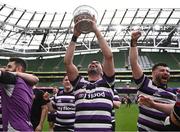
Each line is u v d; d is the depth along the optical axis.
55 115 7.19
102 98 4.13
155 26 52.41
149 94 4.58
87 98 4.17
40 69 47.94
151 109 4.46
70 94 6.88
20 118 3.69
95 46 51.66
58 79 32.00
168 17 52.41
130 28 53.03
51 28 53.31
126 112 23.09
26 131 3.68
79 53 50.75
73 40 4.48
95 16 3.80
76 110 4.23
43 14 52.94
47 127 11.19
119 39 53.34
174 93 4.73
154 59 48.84
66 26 53.25
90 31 3.90
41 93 6.38
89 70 4.50
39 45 54.16
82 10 3.76
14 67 4.11
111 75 4.22
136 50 4.56
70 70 4.43
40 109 6.33
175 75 32.69
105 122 4.04
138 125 4.64
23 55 49.62
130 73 32.75
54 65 48.94
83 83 4.35
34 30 53.78
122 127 14.78
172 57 49.50
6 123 3.70
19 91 3.72
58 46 53.94
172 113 2.86
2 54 48.59
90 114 4.06
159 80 4.70
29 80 3.89
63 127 6.78
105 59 4.18
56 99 6.98
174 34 52.31
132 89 31.22
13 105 3.69
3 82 3.65
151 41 53.09
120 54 49.38
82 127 4.05
